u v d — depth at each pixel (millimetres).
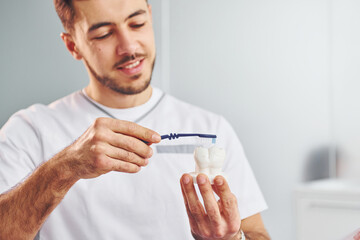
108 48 1162
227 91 2488
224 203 877
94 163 849
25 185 986
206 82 2502
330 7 2570
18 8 2135
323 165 2656
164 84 2494
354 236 1061
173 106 1382
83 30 1179
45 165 947
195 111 1376
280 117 2514
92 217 1209
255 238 1151
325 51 2584
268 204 2479
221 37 2502
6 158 1219
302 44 2539
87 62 1243
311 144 2580
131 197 1235
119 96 1289
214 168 963
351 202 2086
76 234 1211
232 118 2482
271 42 2518
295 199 2223
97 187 1228
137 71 1184
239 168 1300
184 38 2506
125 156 854
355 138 2574
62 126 1309
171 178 1258
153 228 1229
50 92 2121
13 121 1313
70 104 1355
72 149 898
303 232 2195
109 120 874
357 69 2545
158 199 1239
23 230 997
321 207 2156
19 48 2137
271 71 2512
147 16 1182
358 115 2557
